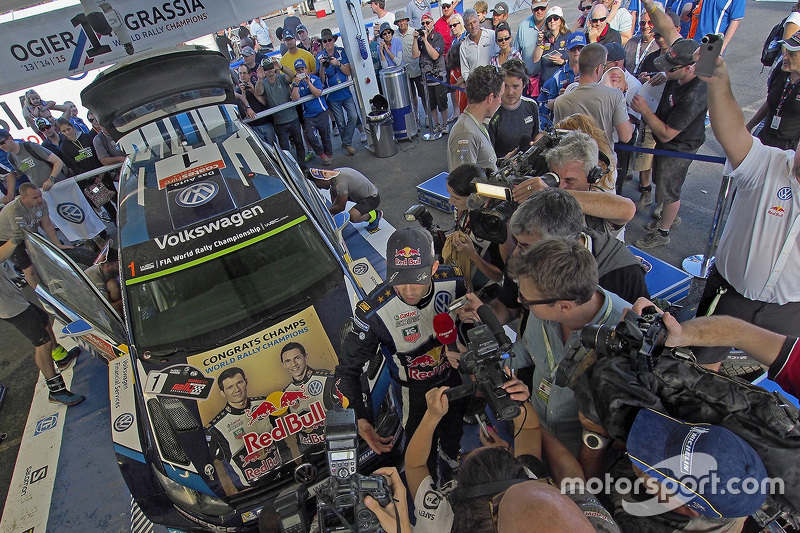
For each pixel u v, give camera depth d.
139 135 4.04
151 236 3.17
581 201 2.31
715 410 1.17
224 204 3.30
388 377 2.73
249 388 2.62
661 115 3.98
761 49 8.06
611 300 1.64
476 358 1.61
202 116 4.15
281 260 3.08
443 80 7.36
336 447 1.31
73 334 3.05
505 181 2.48
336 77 7.34
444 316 2.00
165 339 2.83
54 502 3.24
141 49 5.23
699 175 5.39
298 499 1.39
